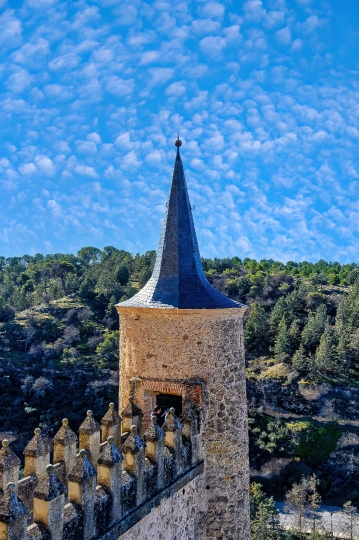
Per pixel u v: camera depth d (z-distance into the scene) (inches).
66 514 330.6
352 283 4180.6
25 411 2235.5
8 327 3014.3
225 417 518.0
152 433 432.1
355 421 2513.5
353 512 2114.9
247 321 3184.1
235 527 518.3
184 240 558.9
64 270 4279.0
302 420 2556.6
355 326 3021.7
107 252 5625.0
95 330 3056.1
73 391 2448.3
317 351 2834.6
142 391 521.3
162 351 516.4
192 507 487.2
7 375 2503.7
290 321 3216.0
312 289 3809.1
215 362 514.9
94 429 434.0
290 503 2090.3
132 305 527.2
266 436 2504.9
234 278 4062.5
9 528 277.4
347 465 2351.1
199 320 512.4
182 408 499.8
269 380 2753.4
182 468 469.7
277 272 4461.1
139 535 402.0
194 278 542.6
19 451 1958.7
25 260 5994.1
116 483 373.7
